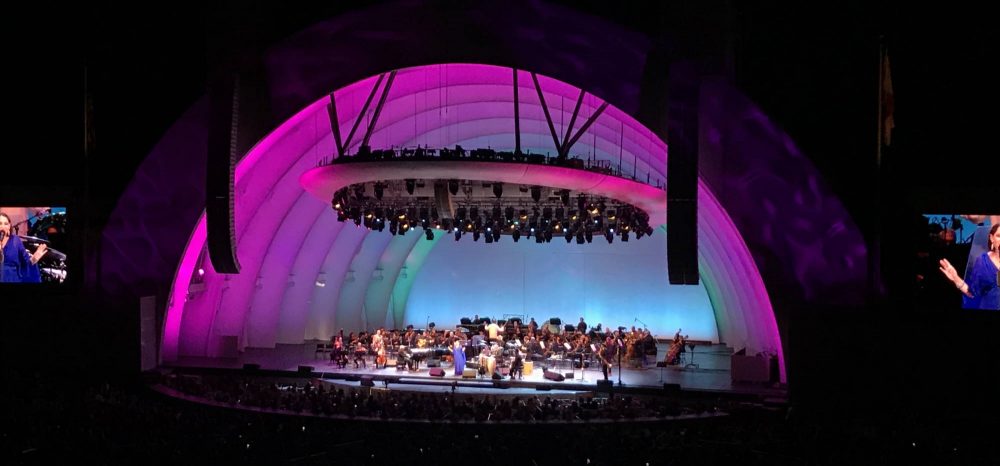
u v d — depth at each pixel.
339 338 34.38
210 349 36.31
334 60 29.48
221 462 17.61
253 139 30.31
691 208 26.09
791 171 27.95
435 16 28.55
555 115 37.56
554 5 27.62
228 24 27.41
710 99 28.33
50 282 29.45
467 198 32.44
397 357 34.06
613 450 18.80
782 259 28.23
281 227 38.38
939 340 25.72
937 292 26.39
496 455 18.58
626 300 48.75
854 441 19.73
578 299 49.34
